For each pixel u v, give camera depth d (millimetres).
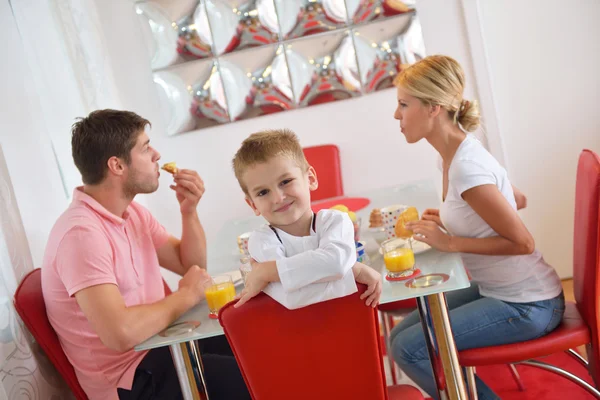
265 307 1308
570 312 1927
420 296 1553
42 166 2465
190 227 2246
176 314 1688
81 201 1828
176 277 3877
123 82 3648
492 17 3422
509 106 3498
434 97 1858
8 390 1706
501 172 1855
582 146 3494
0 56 2318
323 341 1345
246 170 1380
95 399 1814
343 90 3617
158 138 3703
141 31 3596
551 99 3469
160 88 3627
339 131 3674
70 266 1653
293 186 1381
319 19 3545
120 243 1848
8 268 1864
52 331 1795
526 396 2373
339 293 1288
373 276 1319
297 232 1443
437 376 1627
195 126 3670
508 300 1828
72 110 2982
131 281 1846
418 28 3514
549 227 3590
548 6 3379
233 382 1862
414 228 1833
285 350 1351
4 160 1992
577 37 3395
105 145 1811
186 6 3551
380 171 3709
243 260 1981
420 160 3682
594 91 3438
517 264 1825
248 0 3539
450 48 3523
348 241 1340
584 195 1754
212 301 1644
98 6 3576
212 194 3758
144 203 3721
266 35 3570
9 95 2311
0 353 1714
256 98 3639
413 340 1858
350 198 2797
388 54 3561
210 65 3609
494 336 1805
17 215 1997
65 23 3084
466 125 1927
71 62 3072
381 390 1416
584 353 2605
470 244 1786
